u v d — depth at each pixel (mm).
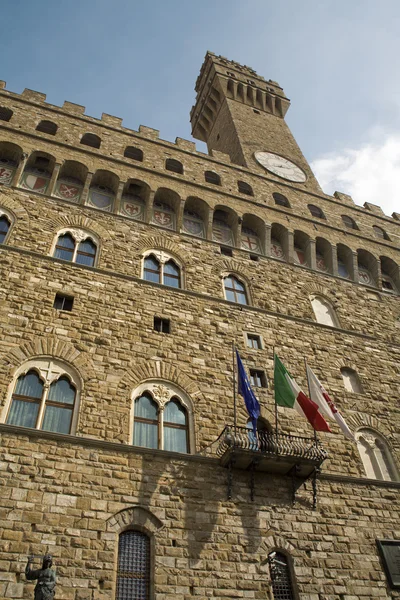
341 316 33719
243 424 23703
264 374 26578
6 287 24203
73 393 21719
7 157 32156
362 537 21844
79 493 18625
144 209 33344
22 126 33562
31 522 17375
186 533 19109
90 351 23219
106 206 32250
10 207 28609
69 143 33812
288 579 19656
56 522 17656
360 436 26625
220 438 22500
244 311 29625
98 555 17438
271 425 24406
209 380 24703
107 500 18828
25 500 17797
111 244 29453
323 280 35656
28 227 27984
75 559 17094
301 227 37844
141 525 18750
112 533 18109
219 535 19547
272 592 18906
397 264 39938
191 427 22688
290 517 21219
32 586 16047
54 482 18578
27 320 23156
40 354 22156
